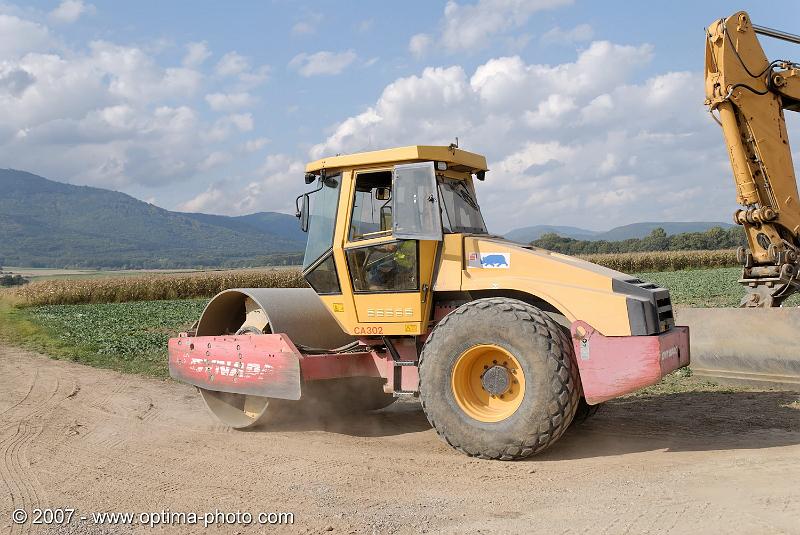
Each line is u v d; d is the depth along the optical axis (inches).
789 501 188.1
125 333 790.5
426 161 291.7
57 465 270.5
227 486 238.2
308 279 322.7
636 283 270.1
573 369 252.5
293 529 193.8
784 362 356.5
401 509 205.8
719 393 371.2
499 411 263.7
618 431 299.6
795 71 359.3
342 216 308.2
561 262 272.4
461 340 265.1
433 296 297.6
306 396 332.5
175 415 368.2
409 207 288.4
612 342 251.1
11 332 809.5
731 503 189.9
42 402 407.8
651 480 220.8
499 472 243.0
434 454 273.6
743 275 377.7
